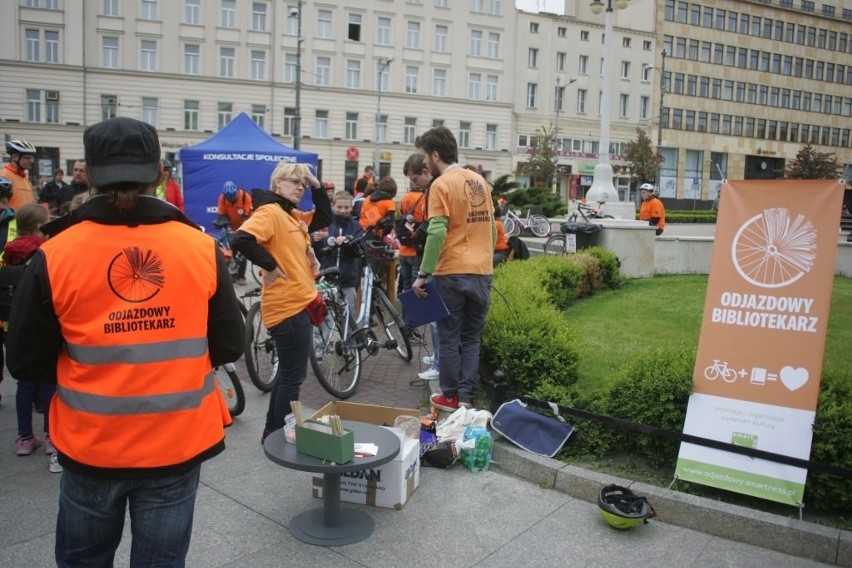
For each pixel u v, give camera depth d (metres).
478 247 5.19
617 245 12.33
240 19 43.97
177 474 2.16
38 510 3.89
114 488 2.11
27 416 4.68
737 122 65.31
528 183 53.31
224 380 5.37
